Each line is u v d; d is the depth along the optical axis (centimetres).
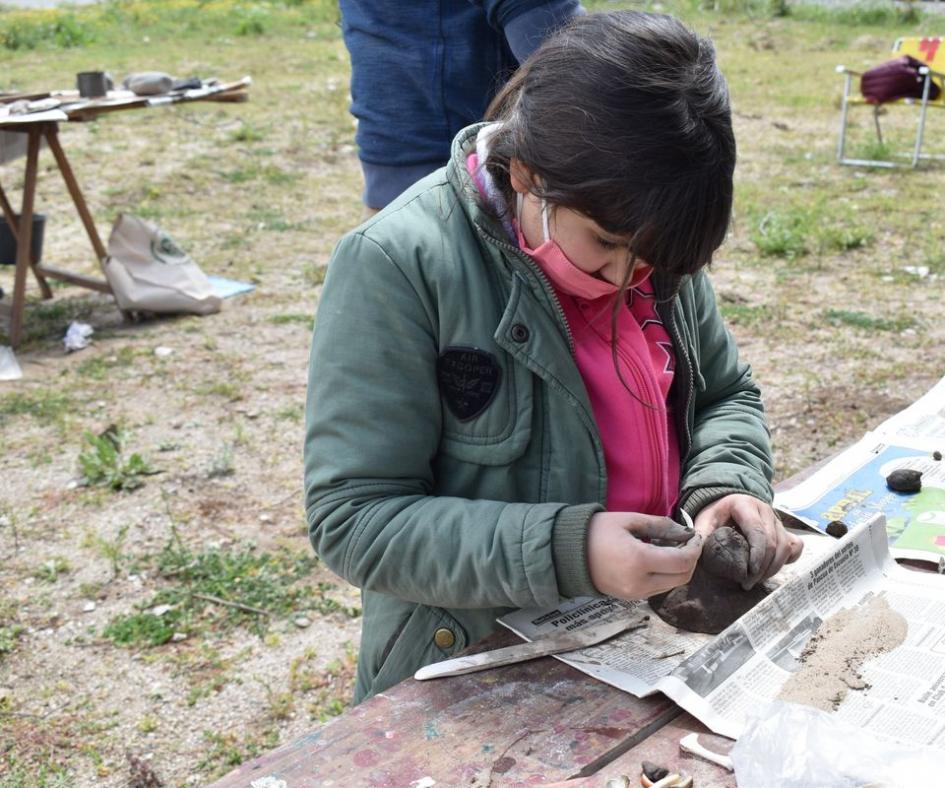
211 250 716
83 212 579
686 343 169
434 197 148
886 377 493
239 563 354
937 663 141
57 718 286
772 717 127
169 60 1507
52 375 512
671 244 118
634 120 114
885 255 671
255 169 923
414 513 142
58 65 1459
